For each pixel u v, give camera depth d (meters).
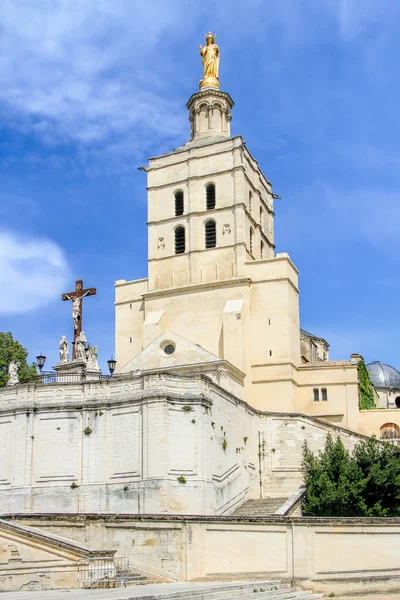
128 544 38.53
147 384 52.94
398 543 37.91
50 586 32.81
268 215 92.88
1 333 81.25
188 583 35.47
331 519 37.56
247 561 37.03
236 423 59.75
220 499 53.94
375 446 57.56
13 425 55.34
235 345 75.69
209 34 94.06
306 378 78.88
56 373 60.78
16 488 53.94
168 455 51.19
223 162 83.56
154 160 87.81
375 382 114.12
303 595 34.75
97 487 52.53
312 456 54.25
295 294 81.38
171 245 84.31
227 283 79.12
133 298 85.06
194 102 90.94
